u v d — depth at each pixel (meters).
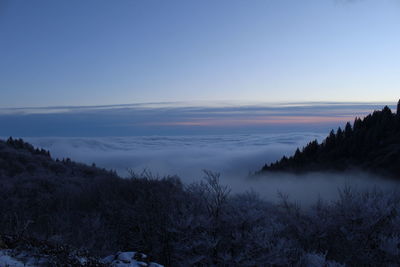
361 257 11.20
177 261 11.82
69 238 9.23
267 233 11.31
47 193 21.52
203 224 11.68
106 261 5.91
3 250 4.72
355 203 12.26
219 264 11.16
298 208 13.57
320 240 12.31
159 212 12.64
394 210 12.30
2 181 24.55
